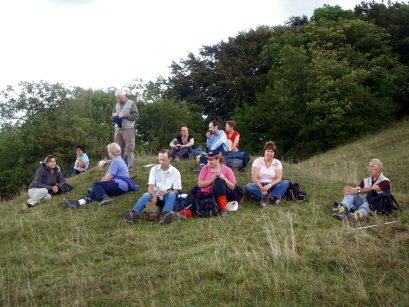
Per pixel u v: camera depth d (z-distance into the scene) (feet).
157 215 29.50
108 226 29.17
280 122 96.37
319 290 18.47
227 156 38.60
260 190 31.30
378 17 111.96
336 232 24.53
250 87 122.31
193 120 125.08
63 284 21.26
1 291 21.22
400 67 95.25
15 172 84.53
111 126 108.99
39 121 100.37
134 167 41.88
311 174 41.78
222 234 25.66
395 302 17.58
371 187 28.19
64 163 86.22
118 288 20.25
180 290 19.29
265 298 18.28
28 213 34.32
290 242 23.27
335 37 103.81
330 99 88.58
